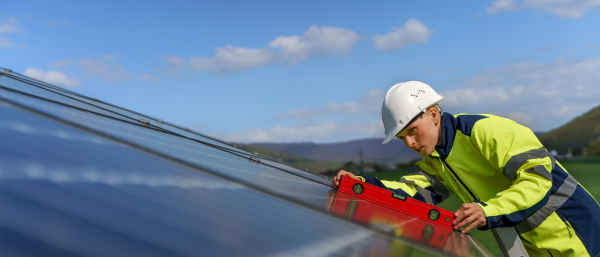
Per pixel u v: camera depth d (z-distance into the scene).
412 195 2.99
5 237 0.45
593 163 60.75
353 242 1.03
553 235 2.48
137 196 0.80
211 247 0.65
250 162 3.33
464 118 2.59
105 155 1.07
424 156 2.85
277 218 1.06
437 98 2.74
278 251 0.74
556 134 104.31
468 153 2.58
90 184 0.76
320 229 1.09
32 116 1.27
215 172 1.52
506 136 2.27
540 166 2.16
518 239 2.30
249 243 0.74
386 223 1.59
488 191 2.65
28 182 0.65
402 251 1.10
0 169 0.66
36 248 0.45
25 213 0.53
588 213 2.38
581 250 2.42
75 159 0.90
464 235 2.04
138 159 1.20
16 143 0.87
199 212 0.84
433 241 1.45
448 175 2.84
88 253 0.48
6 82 2.72
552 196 2.43
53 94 3.26
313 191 2.25
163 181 1.02
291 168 4.82
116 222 0.62
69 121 1.44
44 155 0.85
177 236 0.65
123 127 2.17
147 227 0.64
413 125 2.71
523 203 2.09
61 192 0.66
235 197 1.17
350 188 2.51
